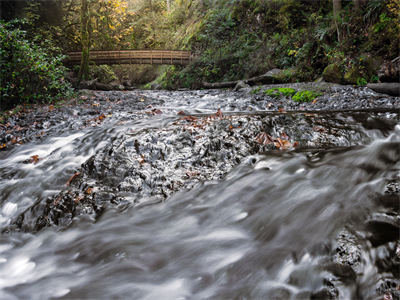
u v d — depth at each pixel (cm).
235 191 256
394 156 274
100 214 258
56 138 479
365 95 703
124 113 620
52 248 228
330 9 1430
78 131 501
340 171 253
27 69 775
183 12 2528
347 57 941
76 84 1235
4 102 758
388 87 702
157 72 2508
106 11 1800
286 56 1393
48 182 321
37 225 262
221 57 1706
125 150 336
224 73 1694
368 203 201
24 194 311
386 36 909
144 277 177
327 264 159
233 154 316
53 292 177
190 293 161
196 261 183
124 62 1958
